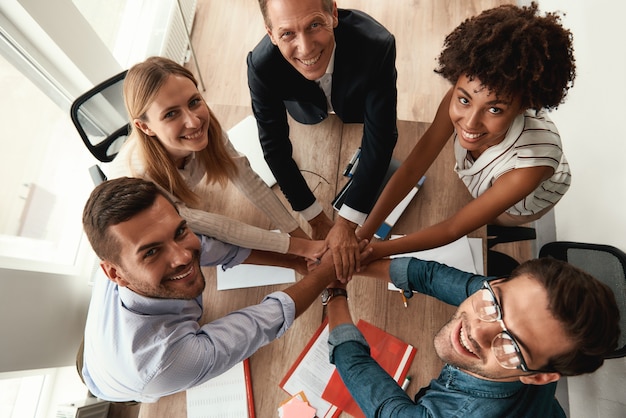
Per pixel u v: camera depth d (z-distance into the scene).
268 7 1.08
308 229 1.68
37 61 1.84
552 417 1.07
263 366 1.39
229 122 1.82
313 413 1.32
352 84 1.40
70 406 1.89
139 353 1.12
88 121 1.65
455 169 1.53
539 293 0.78
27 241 1.98
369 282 1.49
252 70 1.36
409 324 1.43
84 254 2.15
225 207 1.64
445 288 1.26
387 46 1.30
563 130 2.15
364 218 1.56
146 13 2.65
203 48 3.00
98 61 2.09
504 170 1.25
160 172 1.37
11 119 1.89
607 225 1.75
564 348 0.77
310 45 1.14
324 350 1.40
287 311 1.31
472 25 1.00
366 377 1.09
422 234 1.43
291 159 1.56
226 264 1.51
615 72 1.72
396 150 1.70
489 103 1.02
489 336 0.84
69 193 2.23
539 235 2.32
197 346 1.16
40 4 1.67
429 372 1.37
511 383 0.89
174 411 1.35
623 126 1.66
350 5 3.04
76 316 2.00
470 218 1.35
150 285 1.08
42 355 1.77
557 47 0.94
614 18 1.74
